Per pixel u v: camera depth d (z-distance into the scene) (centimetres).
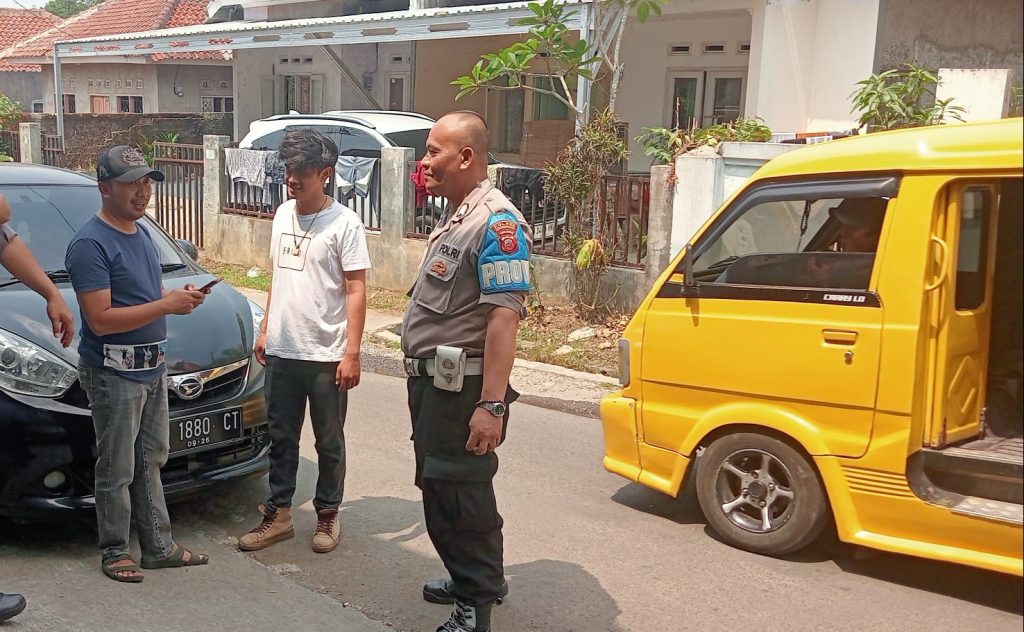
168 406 421
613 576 419
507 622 376
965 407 410
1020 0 1153
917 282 383
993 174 369
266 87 1942
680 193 809
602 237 873
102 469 387
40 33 2934
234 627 361
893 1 1059
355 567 423
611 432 486
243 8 1939
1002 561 369
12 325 429
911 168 388
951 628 374
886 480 393
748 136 844
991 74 847
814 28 1109
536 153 1370
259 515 485
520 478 548
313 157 410
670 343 454
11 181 545
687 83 1332
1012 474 375
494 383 324
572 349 809
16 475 400
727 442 443
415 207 1009
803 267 416
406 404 699
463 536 338
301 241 419
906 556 441
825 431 407
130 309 370
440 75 1630
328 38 1385
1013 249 418
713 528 456
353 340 420
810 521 422
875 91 829
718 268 448
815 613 386
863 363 394
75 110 2691
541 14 923
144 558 408
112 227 378
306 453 582
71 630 351
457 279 333
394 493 517
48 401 407
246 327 498
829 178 413
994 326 425
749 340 426
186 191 1248
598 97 1430
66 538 438
